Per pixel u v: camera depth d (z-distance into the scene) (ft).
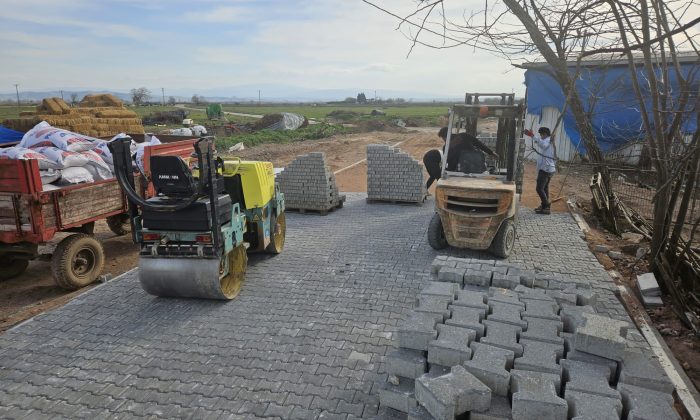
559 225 31.60
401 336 12.97
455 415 10.72
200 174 18.31
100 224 35.76
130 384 14.67
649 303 19.53
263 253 26.61
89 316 19.27
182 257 19.47
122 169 19.20
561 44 16.71
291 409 13.29
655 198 19.53
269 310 19.53
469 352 12.01
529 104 59.41
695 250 21.30
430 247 27.48
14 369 15.60
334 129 119.14
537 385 10.78
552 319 14.06
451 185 24.93
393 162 37.99
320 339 17.11
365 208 37.83
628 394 10.58
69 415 13.29
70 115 74.18
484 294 15.75
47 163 22.75
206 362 15.76
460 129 29.55
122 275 23.77
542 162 33.14
